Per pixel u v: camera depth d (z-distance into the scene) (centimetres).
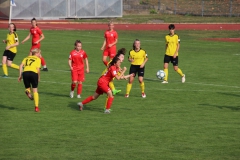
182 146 2503
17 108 3350
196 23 11831
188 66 5600
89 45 7488
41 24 10950
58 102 3581
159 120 3073
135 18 12538
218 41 8538
